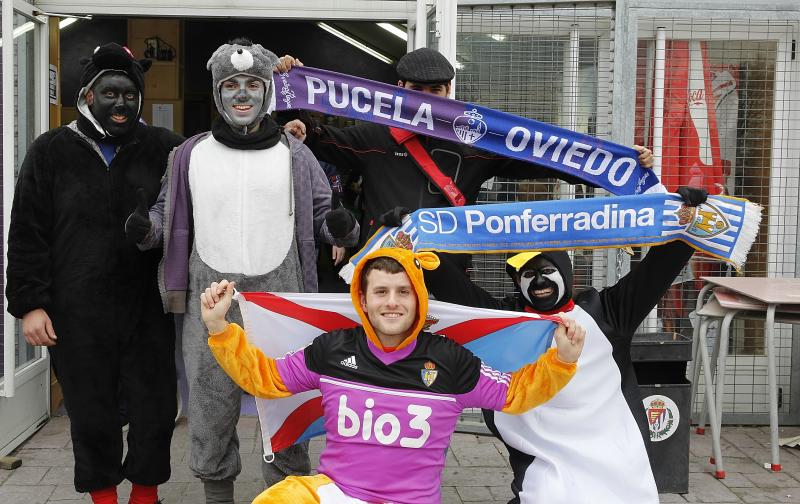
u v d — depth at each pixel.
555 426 3.30
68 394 3.56
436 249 3.38
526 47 5.15
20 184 3.54
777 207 5.32
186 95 8.60
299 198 3.55
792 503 4.14
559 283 3.41
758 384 5.34
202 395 3.47
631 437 3.36
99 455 3.58
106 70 3.54
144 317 3.65
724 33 5.21
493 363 3.16
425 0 5.17
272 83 3.54
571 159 3.91
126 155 3.63
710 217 3.38
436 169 3.88
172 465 4.52
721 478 4.45
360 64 8.70
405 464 2.77
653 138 5.26
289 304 3.10
